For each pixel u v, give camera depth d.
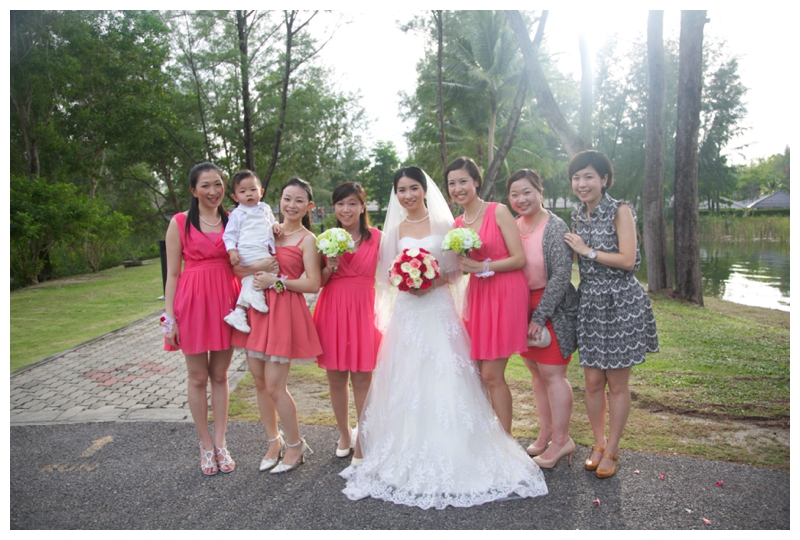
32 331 8.24
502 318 2.94
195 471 3.07
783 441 3.25
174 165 20.98
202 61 14.55
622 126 28.20
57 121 18.25
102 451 3.37
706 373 4.80
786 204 51.84
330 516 2.56
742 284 13.86
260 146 18.83
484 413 2.91
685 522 2.42
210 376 3.11
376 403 3.04
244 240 2.99
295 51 14.91
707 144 29.34
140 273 18.17
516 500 2.66
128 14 17.41
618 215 2.82
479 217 3.11
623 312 2.81
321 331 3.13
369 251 3.15
